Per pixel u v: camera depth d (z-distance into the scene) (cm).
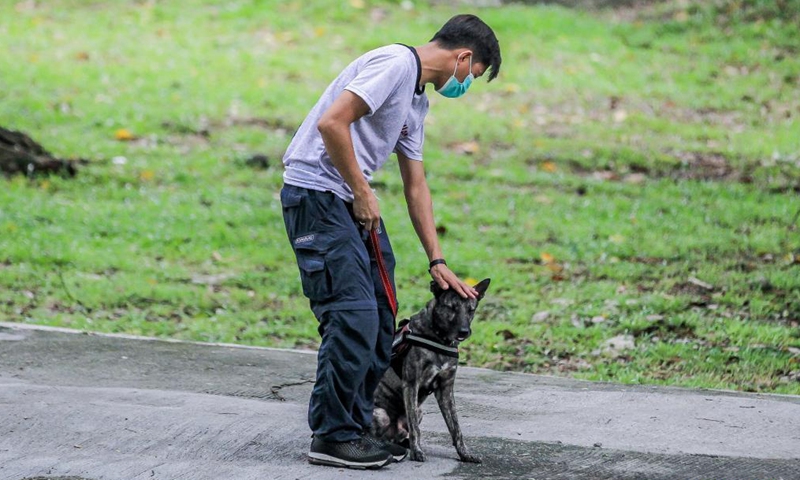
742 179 1673
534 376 906
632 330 1105
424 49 614
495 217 1507
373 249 613
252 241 1404
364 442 613
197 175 1652
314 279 601
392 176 1694
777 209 1538
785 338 1074
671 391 830
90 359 871
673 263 1337
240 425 676
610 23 2467
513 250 1384
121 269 1284
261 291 1232
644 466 633
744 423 724
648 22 2448
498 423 730
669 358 1020
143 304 1168
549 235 1451
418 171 655
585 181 1664
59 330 974
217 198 1556
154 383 812
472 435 698
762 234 1441
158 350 923
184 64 2161
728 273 1288
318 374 605
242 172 1678
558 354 1043
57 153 1681
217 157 1730
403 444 667
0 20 2388
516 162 1755
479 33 616
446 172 1697
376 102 582
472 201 1574
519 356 1036
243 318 1139
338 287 595
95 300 1162
